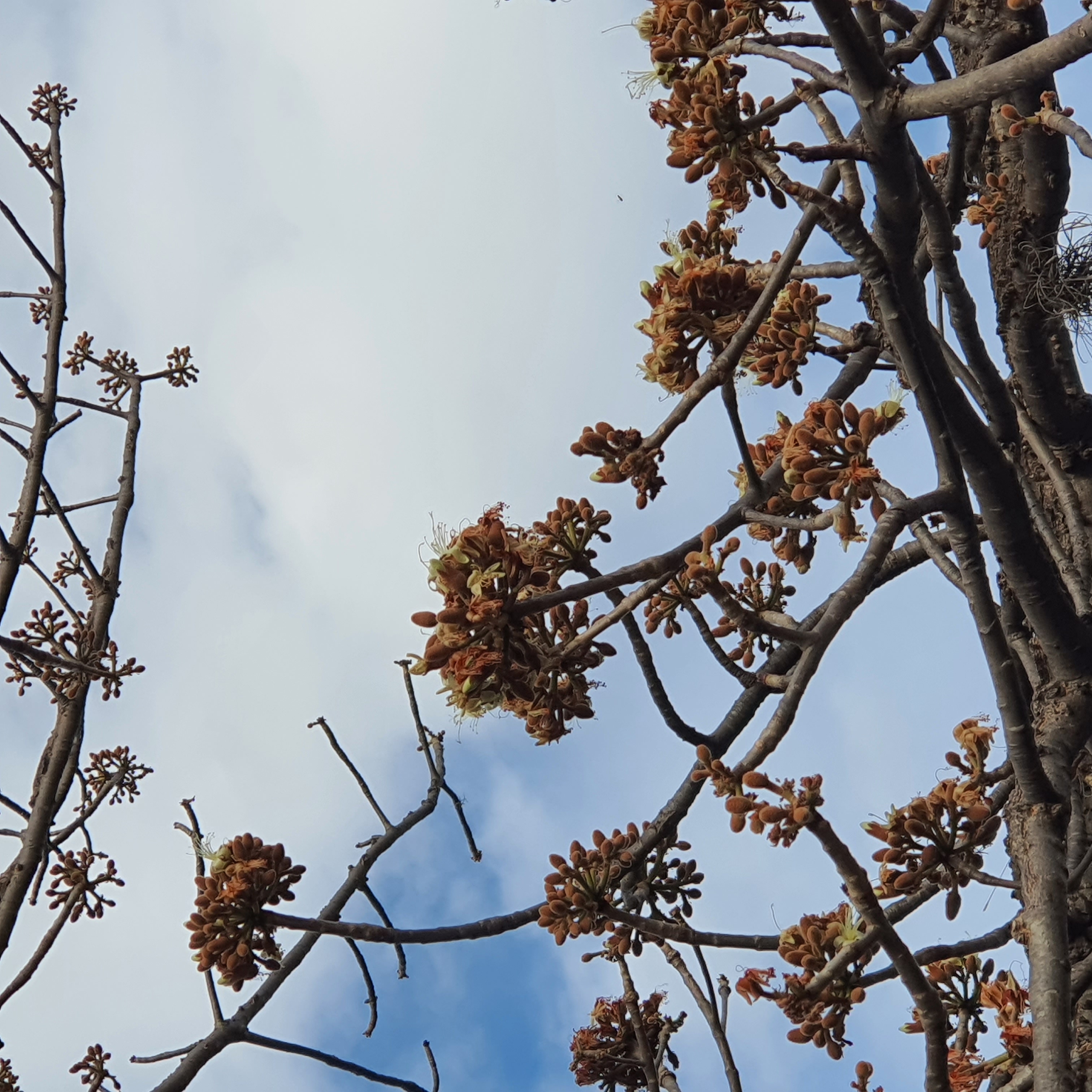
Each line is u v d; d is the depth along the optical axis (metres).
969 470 2.85
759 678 2.45
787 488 3.13
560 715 2.82
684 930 2.92
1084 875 3.37
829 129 2.53
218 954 2.83
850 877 2.26
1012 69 2.08
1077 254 3.96
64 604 5.58
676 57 2.57
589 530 3.02
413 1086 4.27
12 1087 4.91
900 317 2.54
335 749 4.62
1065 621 3.21
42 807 5.11
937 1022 2.32
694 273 3.18
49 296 6.12
